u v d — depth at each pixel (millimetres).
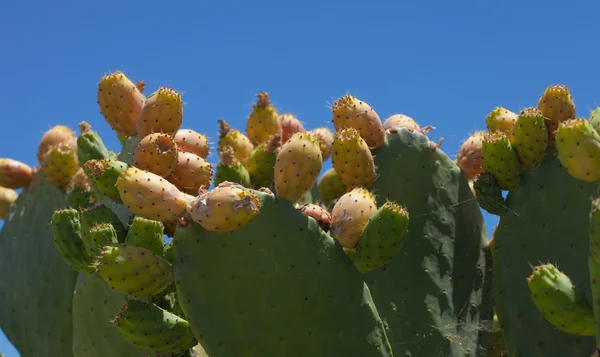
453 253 1424
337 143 1386
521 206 1370
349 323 1177
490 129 1501
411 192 1426
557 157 1362
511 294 1352
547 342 1305
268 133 1675
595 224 1070
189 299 1156
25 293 1554
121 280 1150
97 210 1285
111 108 1411
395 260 1392
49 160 1604
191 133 1392
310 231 1185
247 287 1160
